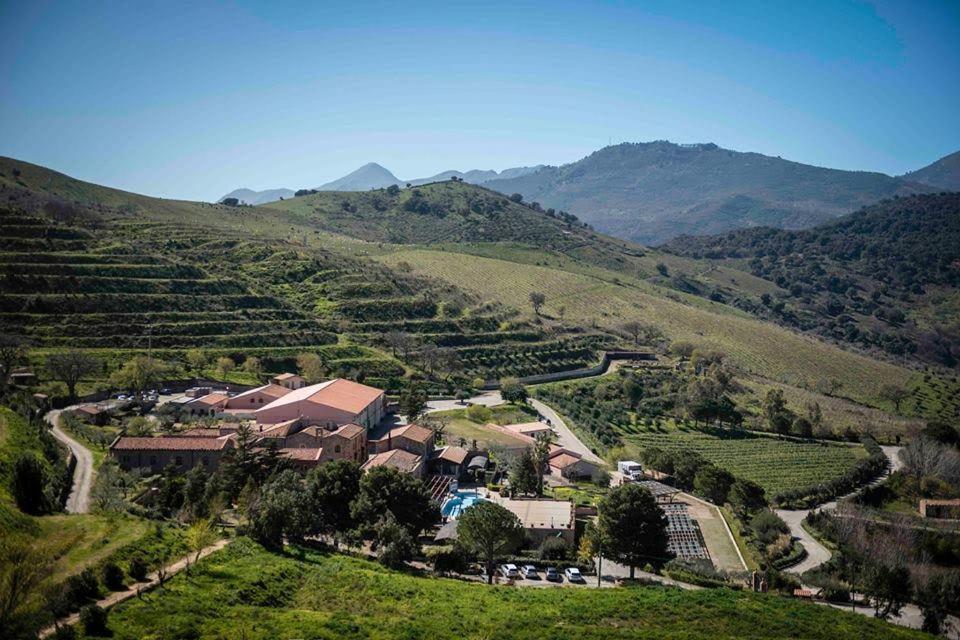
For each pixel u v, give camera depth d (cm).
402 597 7362
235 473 10162
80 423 13075
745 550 11794
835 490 15712
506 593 8075
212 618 6162
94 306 18975
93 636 5434
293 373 19012
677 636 6950
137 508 8900
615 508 10138
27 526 7200
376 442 14075
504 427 17288
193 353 17762
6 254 19812
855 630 7794
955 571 11275
